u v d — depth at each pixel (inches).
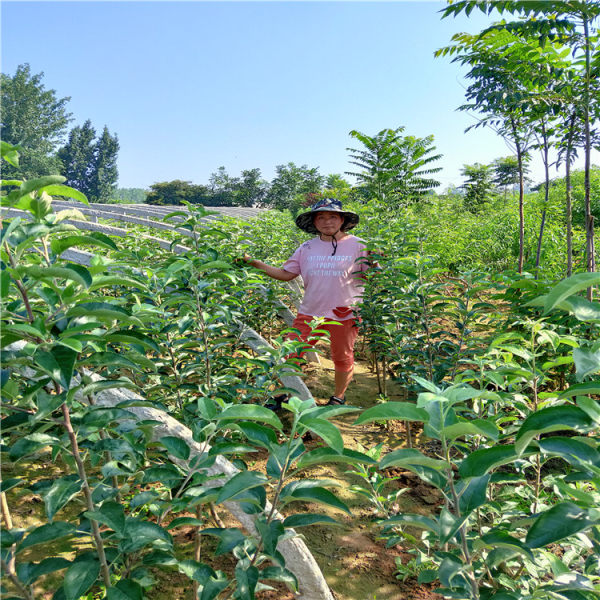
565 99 177.3
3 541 46.8
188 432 74.5
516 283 125.2
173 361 97.7
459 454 130.7
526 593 66.9
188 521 54.8
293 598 84.3
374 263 161.9
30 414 50.7
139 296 98.5
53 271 47.7
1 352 48.3
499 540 46.1
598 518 40.0
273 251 244.5
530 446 45.9
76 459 51.9
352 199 736.3
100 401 77.8
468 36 203.2
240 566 51.0
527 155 256.8
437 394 43.7
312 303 158.7
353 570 92.9
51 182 46.6
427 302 136.8
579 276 40.4
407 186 653.3
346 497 117.6
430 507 113.7
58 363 46.4
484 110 214.1
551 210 384.8
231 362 104.9
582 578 49.9
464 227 499.5
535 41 185.6
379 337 149.0
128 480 71.1
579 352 45.6
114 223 353.7
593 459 42.5
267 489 109.7
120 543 51.1
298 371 101.8
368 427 155.4
